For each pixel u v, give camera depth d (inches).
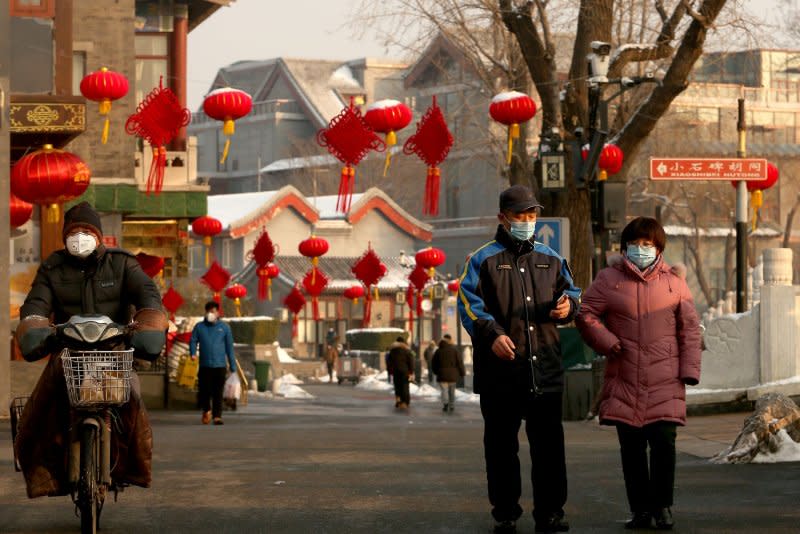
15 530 434.6
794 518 443.8
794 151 4018.2
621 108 1520.7
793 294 931.3
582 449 714.8
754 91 4079.7
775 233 4013.3
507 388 423.5
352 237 3998.5
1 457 674.2
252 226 3833.7
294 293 2193.7
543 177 1110.4
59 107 1101.1
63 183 984.3
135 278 416.2
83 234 409.7
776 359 929.5
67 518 460.1
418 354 3006.9
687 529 426.9
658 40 1283.2
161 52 1841.8
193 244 3971.5
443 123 1071.6
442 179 4414.4
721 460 609.9
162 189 1717.5
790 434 613.0
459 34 1550.2
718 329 952.9
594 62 1095.0
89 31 1596.9
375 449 731.4
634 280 437.4
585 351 1010.7
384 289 3811.5
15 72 1144.2
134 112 1604.3
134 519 459.5
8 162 985.5
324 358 3302.2
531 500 504.7
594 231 1101.7
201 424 1042.7
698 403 934.4
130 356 387.5
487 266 429.1
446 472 604.4
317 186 4849.9
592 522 446.6
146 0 1827.0
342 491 533.3
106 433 395.5
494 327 418.3
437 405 1717.5
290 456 688.4
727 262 3467.0
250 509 482.6
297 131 5467.5
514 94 1080.8
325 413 1320.1
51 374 397.7
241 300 3181.6
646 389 432.5
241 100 1106.7
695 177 1171.9
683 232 3806.6
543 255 432.8
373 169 4490.7
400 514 468.4
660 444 430.6
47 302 410.6
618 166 1163.9
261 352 2923.2
